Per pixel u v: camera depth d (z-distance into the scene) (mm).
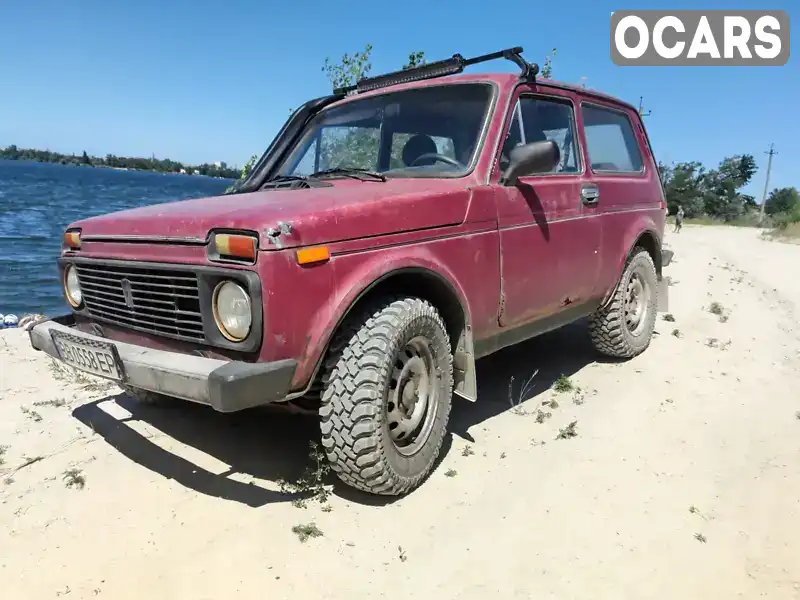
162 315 2793
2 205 40500
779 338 5852
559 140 4184
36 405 4113
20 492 3039
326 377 2777
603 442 3568
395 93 3998
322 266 2562
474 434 3668
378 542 2639
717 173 65312
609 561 2521
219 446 3521
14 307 11148
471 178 3410
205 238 2574
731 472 3234
